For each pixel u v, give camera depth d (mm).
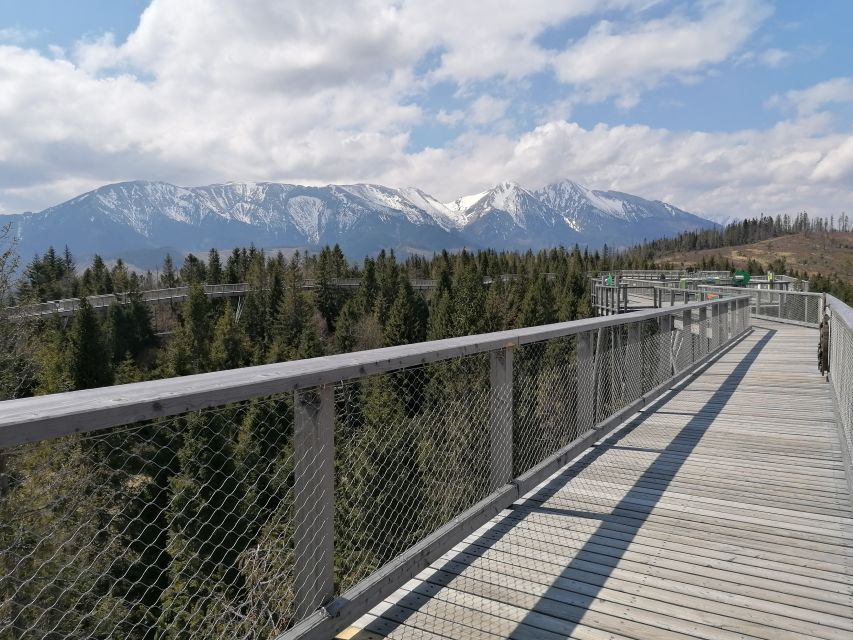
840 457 4996
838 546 3305
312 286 77812
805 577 2947
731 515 3760
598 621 2564
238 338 50156
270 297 67688
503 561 3127
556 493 4133
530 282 79125
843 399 5117
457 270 84562
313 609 2256
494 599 2742
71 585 1594
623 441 5465
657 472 4598
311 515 2223
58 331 32719
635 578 2947
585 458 4926
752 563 3102
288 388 1980
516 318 59000
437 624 2531
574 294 67562
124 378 35562
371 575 2613
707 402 7270
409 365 2564
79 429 1376
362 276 75312
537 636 2447
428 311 70188
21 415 1298
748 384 8586
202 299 53969
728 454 5082
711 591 2814
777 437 5637
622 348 6371
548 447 4539
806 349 12852
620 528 3553
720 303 12281
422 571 3000
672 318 8469
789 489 4238
